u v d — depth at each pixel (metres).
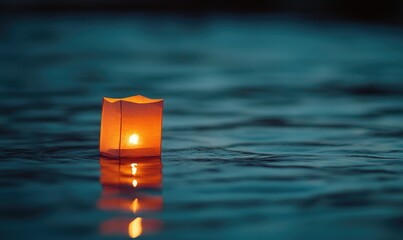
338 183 4.52
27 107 8.26
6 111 7.91
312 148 5.79
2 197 4.13
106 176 4.66
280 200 4.10
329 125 7.15
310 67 13.98
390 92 10.10
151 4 37.19
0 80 11.38
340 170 4.90
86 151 5.53
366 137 6.38
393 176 4.73
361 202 4.07
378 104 8.86
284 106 8.69
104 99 5.32
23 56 15.87
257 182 4.52
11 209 3.89
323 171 4.87
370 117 7.75
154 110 5.29
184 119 7.54
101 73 12.65
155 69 13.45
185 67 13.91
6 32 22.80
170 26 25.91
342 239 3.44
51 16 31.56
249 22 27.78
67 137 6.22
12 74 12.31
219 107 8.55
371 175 4.76
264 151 5.64
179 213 3.83
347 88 10.64
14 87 10.42
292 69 13.64
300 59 15.62
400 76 12.32
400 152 5.63
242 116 7.79
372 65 14.28
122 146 5.25
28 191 4.27
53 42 19.75
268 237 3.45
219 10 36.50
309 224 3.66
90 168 4.89
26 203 4.01
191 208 3.92
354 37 21.22
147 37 21.62
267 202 4.05
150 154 5.30
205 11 35.59
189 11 35.59
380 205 4.02
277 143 6.03
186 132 6.62
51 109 8.12
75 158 5.24
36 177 4.62
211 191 4.29
